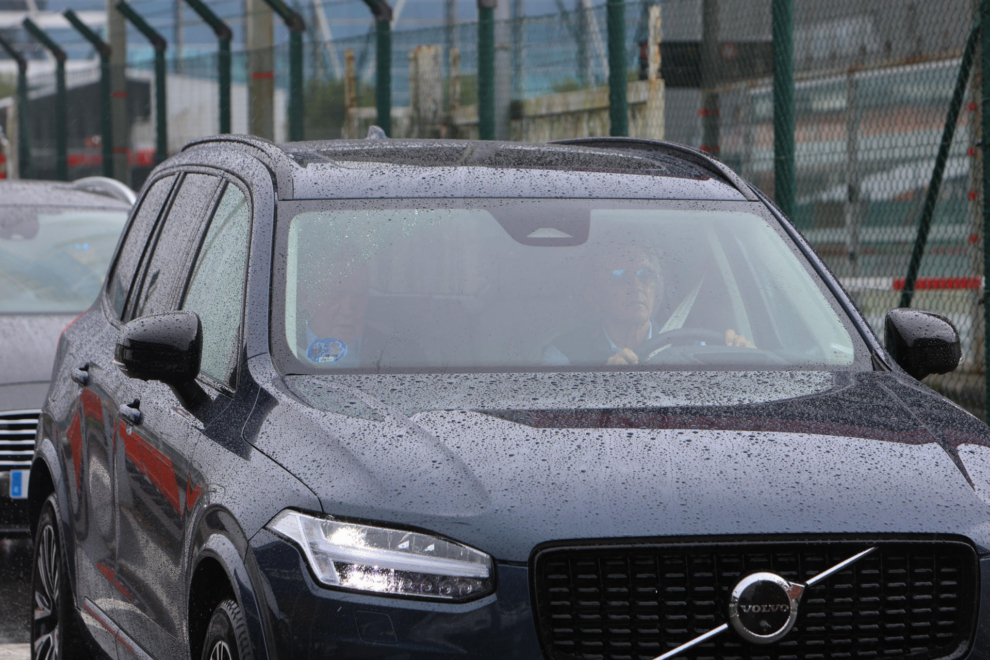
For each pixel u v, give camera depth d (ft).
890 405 22.81
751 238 28.09
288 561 19.92
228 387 24.45
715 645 19.35
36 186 57.77
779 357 25.73
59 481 33.01
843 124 59.98
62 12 116.37
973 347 57.82
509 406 22.00
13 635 38.52
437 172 28.37
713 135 62.34
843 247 60.34
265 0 89.35
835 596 19.54
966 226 57.26
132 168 111.75
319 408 22.16
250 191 27.61
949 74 56.34
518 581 19.16
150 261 32.27
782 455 20.52
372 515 19.74
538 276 26.16
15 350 45.75
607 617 19.24
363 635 19.25
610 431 20.98
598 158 30.63
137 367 24.30
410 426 21.24
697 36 62.80
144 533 26.16
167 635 24.61
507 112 71.61
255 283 25.32
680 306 26.45
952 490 20.33
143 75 109.09
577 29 67.77
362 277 25.57
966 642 19.75
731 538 19.33
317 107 87.45
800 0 61.21
